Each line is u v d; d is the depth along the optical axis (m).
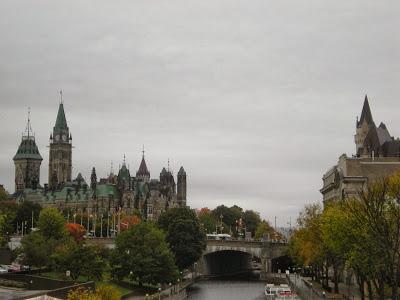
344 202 141.88
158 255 173.88
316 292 162.62
